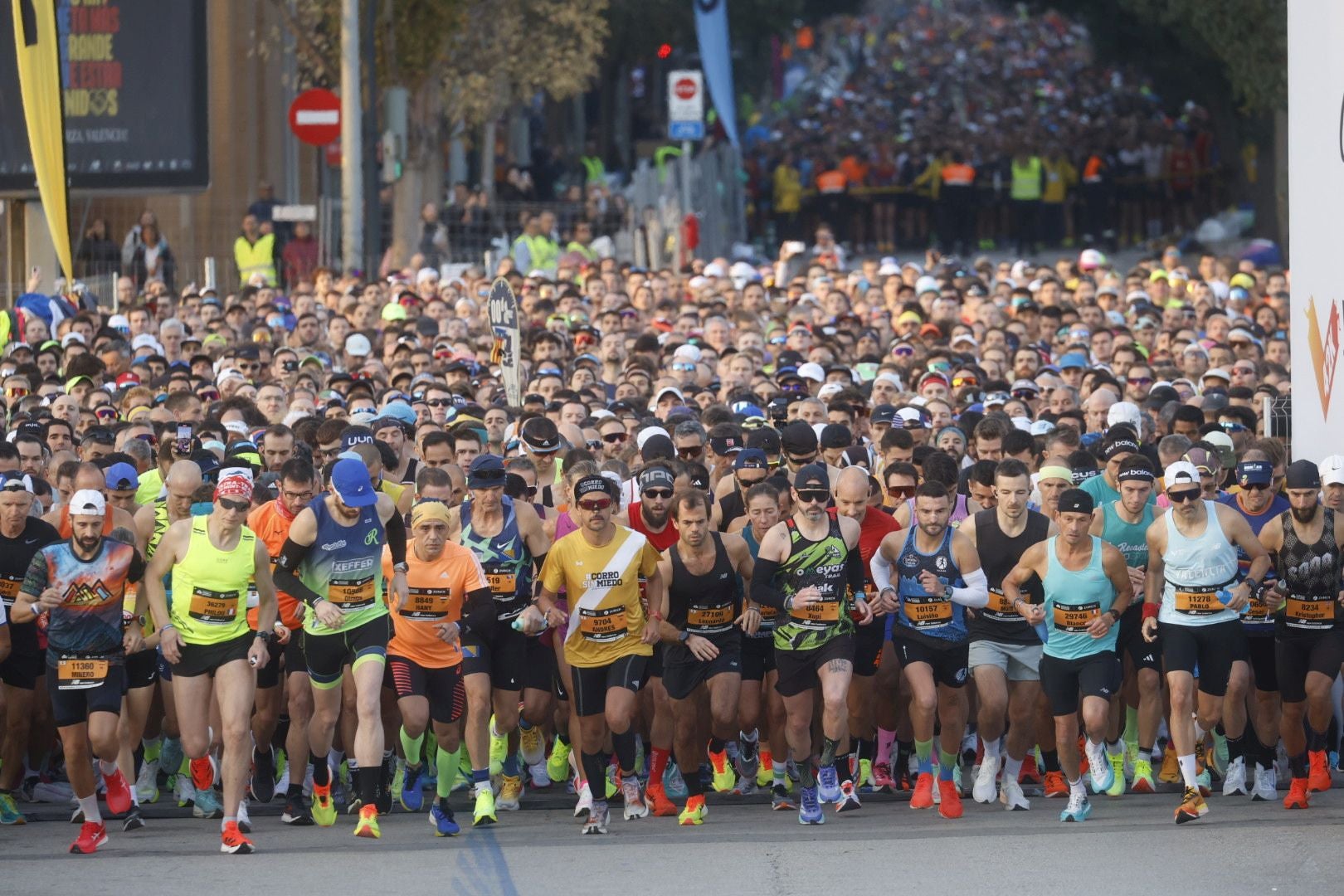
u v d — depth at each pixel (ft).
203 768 141.38
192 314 285.23
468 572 133.28
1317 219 163.84
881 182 567.59
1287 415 183.32
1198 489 136.26
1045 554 136.26
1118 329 279.90
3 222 366.43
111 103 331.77
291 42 509.35
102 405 193.67
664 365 245.65
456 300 311.47
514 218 446.19
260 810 146.82
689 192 466.70
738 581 139.23
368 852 127.13
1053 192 563.07
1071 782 136.56
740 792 152.25
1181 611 137.49
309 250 393.70
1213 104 578.66
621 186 613.52
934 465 145.69
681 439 158.81
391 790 149.79
